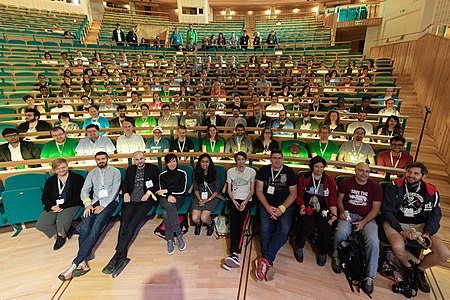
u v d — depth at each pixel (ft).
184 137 13.28
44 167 10.63
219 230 9.40
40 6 40.78
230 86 26.30
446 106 14.94
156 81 27.17
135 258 8.24
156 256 8.34
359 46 48.37
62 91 21.76
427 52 20.42
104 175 9.40
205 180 9.52
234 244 8.10
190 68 32.76
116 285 7.24
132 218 8.73
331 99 19.62
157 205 9.46
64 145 12.25
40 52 31.40
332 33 43.27
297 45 42.14
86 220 8.55
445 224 9.68
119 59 34.09
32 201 9.32
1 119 17.26
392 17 34.12
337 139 13.62
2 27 34.12
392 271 7.58
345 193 8.39
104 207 8.99
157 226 9.96
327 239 7.85
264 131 12.91
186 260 8.18
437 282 7.36
